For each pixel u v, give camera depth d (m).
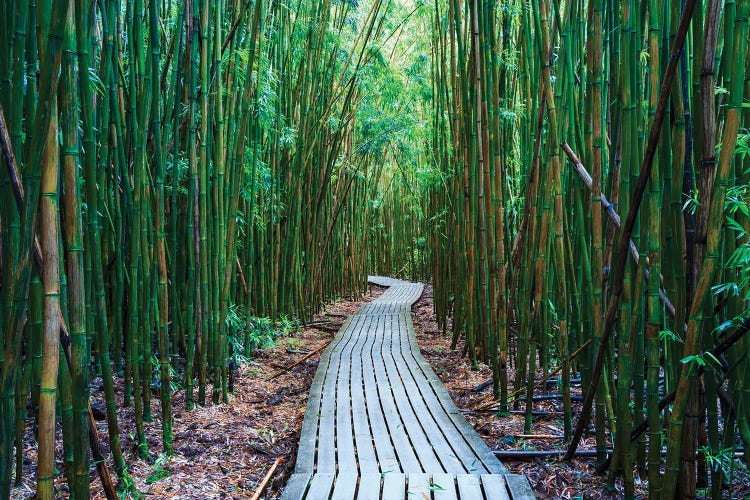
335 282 7.33
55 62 1.05
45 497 1.11
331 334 5.05
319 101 5.03
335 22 5.23
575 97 2.38
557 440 2.26
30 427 2.19
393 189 11.08
